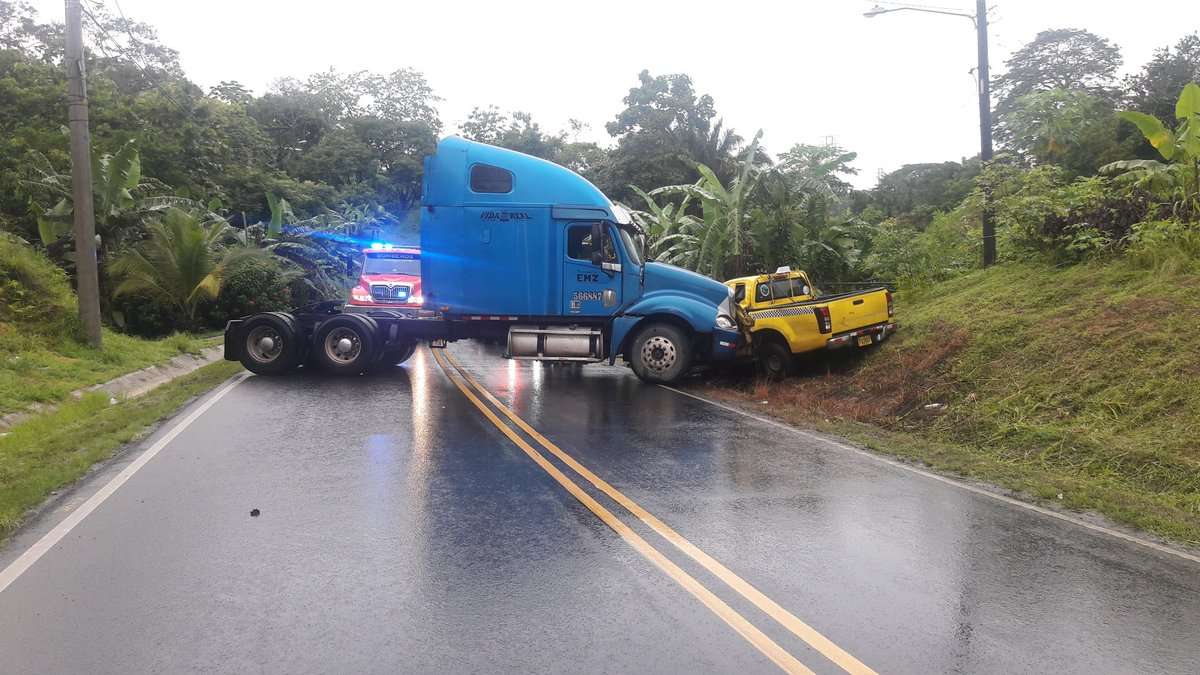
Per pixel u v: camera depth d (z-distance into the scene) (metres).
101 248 23.95
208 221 32.50
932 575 5.14
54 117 29.19
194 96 40.59
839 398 13.14
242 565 5.11
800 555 5.46
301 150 53.00
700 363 15.71
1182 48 35.12
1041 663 3.95
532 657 3.91
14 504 6.29
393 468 7.77
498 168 14.84
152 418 10.30
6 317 16.38
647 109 42.66
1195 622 4.48
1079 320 12.06
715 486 7.30
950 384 11.81
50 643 4.00
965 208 21.39
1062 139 20.97
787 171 23.69
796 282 16.22
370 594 4.66
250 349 15.23
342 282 37.59
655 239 26.02
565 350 14.69
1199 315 10.77
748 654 3.98
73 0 16.02
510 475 7.54
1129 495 7.30
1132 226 14.06
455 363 18.22
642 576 5.01
